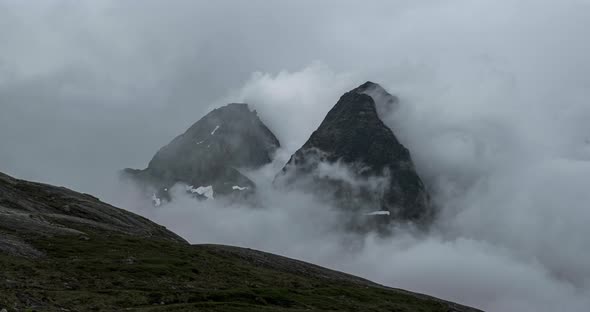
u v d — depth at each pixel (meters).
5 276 76.38
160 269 99.69
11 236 104.44
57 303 68.06
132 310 70.38
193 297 84.62
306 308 94.38
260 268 134.25
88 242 113.50
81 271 90.06
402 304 131.12
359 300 120.25
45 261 92.75
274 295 96.38
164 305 77.62
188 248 132.38
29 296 67.38
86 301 72.31
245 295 91.19
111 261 100.31
